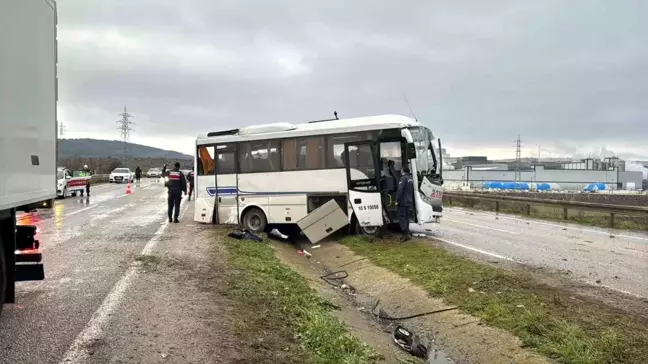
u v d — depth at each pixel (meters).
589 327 6.33
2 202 5.00
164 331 5.71
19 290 7.45
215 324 6.02
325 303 8.12
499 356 6.07
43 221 17.67
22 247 6.17
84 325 5.84
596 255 11.85
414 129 14.91
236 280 8.39
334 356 5.47
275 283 8.54
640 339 5.90
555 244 13.73
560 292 8.11
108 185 52.97
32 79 6.00
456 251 12.25
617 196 35.25
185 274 8.72
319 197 15.09
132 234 14.19
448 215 24.36
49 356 4.91
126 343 5.30
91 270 8.94
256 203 15.76
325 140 15.03
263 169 15.71
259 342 5.52
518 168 72.00
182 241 12.80
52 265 9.39
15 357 4.86
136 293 7.32
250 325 6.08
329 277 11.39
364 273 11.12
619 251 12.50
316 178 15.09
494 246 13.26
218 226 16.42
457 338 6.87
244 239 13.63
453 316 7.52
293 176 15.34
